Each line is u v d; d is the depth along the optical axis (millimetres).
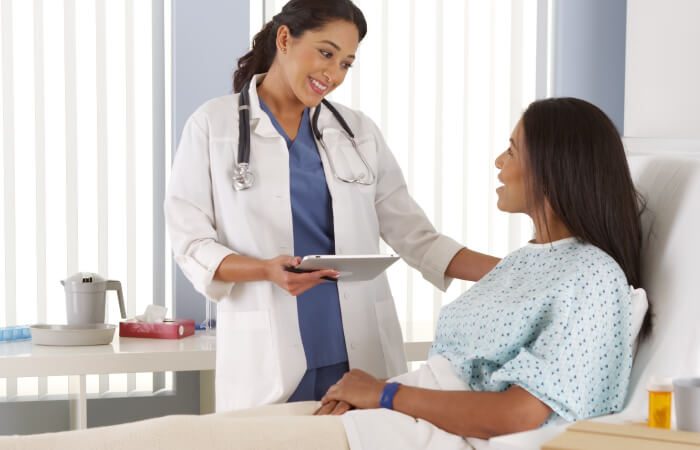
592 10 2973
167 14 2656
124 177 2629
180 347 2145
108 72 2602
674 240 1382
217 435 1170
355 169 1787
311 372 1682
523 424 1218
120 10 2600
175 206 1696
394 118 2793
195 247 1658
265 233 1672
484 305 1373
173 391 2727
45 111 2553
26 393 2625
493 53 2881
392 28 2787
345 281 1682
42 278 2561
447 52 2840
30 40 2537
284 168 1698
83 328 2223
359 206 1779
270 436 1193
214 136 1703
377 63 2775
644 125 2457
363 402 1371
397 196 1929
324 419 1263
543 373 1220
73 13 2551
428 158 2822
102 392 2654
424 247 1881
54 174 2564
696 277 1325
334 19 1604
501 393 1242
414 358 2266
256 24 2711
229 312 1682
